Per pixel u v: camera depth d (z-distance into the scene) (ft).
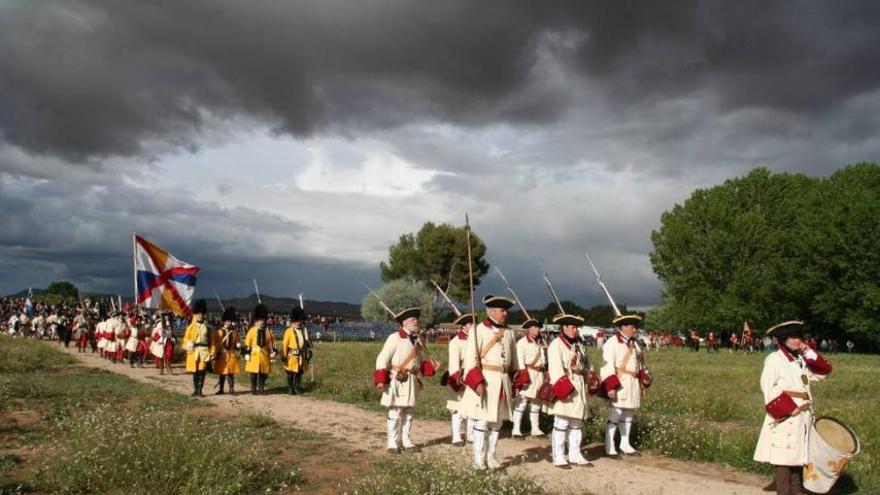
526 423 49.03
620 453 38.34
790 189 215.51
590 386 36.11
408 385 38.04
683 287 214.90
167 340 83.87
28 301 166.30
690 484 31.24
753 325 208.03
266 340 66.44
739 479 32.53
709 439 38.14
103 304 151.33
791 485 28.68
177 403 54.65
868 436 39.83
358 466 33.81
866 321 184.55
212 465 28.84
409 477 29.14
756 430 42.96
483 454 33.06
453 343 39.70
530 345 45.42
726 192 220.02
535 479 31.30
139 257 87.92
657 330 274.77
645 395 57.52
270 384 73.05
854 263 185.88
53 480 28.02
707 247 209.97
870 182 202.59
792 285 196.85
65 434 36.29
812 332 215.31
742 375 85.66
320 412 52.34
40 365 80.33
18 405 48.42
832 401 58.90
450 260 269.85
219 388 65.46
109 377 72.13
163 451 29.09
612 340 38.09
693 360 134.62
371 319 252.62
